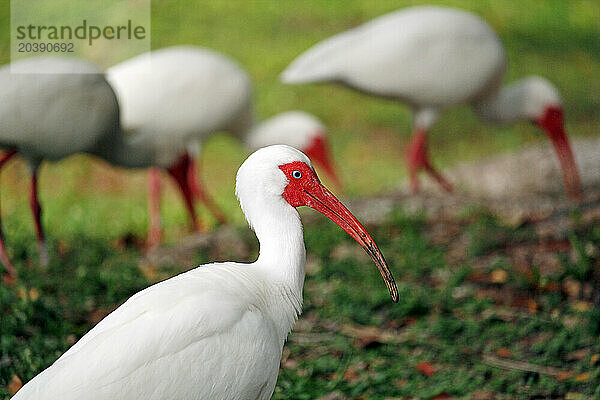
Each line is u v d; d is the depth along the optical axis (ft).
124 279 33.88
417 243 38.27
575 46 79.25
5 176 56.95
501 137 66.13
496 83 49.67
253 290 19.83
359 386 25.91
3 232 37.96
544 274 34.30
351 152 62.18
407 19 47.01
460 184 51.11
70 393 16.67
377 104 68.90
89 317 30.71
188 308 18.16
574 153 56.34
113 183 57.11
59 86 36.32
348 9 78.33
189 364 17.88
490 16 81.10
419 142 48.67
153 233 43.70
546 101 49.67
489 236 38.78
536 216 41.96
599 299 31.73
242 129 48.55
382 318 31.60
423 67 46.60
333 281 34.99
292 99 67.72
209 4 76.38
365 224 42.60
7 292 29.73
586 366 26.78
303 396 25.18
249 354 18.75
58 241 40.60
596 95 72.23
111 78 43.88
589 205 43.70
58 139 37.27
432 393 25.58
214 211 46.60
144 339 17.53
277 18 76.28
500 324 30.42
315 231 40.73
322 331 30.63
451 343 29.25
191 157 45.62
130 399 17.19
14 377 24.23
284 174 21.02
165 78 43.70
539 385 26.04
